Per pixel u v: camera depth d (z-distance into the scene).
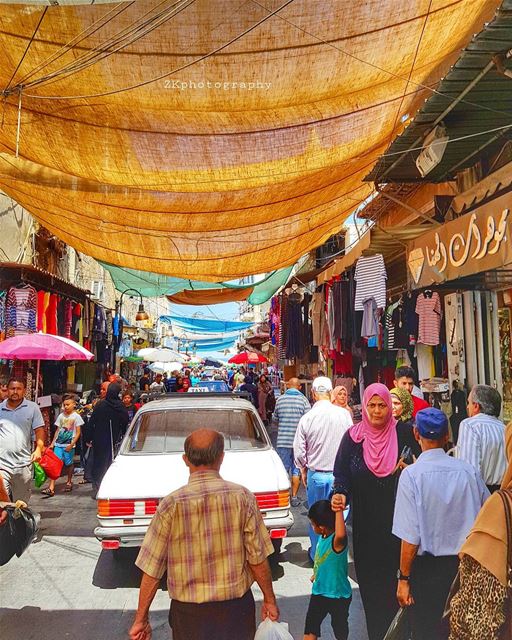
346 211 8.86
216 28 4.52
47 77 5.02
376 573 3.52
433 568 2.95
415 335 7.65
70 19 4.43
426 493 2.97
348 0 4.25
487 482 3.63
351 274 9.22
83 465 10.66
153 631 4.15
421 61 5.10
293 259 10.34
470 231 4.84
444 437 3.12
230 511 2.67
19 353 8.38
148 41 4.64
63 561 5.73
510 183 5.45
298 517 7.30
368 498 3.59
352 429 3.78
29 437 6.12
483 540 1.93
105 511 5.03
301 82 5.11
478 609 1.88
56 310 11.45
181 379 20.05
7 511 4.28
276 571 5.34
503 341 6.28
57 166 6.28
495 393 3.84
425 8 4.46
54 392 13.05
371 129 6.01
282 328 14.22
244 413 6.57
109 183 6.50
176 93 5.20
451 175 6.93
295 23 4.47
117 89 5.14
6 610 4.55
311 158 6.21
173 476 5.31
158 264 9.85
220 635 2.55
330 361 12.59
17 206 11.52
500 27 3.53
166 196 7.09
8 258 11.08
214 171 6.26
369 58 4.89
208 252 9.28
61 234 8.92
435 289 6.73
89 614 4.46
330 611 3.68
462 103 4.83
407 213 10.84
